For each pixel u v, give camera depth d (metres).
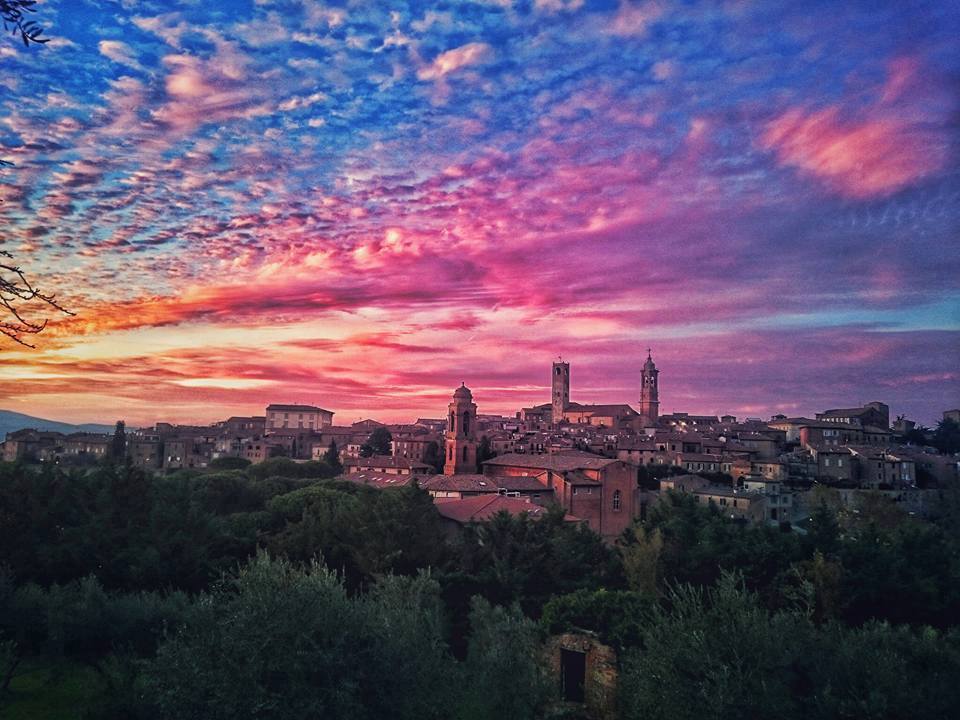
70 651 38.09
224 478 94.19
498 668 30.86
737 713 25.11
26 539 49.88
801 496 125.56
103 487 56.31
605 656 38.38
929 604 56.25
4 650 35.69
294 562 54.31
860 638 31.30
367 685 25.38
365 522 56.81
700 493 125.56
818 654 28.81
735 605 27.86
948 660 30.41
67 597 38.88
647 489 135.62
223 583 32.44
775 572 59.34
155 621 38.72
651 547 57.66
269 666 23.47
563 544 59.47
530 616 54.88
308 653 23.88
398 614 31.92
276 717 22.89
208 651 24.02
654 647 28.27
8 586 38.56
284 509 72.19
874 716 26.11
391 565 54.09
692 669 26.59
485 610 43.09
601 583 59.88
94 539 50.56
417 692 27.16
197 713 23.03
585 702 37.44
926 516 123.50
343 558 56.78
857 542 61.09
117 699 25.31
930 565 59.19
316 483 98.50
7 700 32.72
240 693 22.81
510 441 176.00
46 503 53.59
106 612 38.25
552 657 40.12
